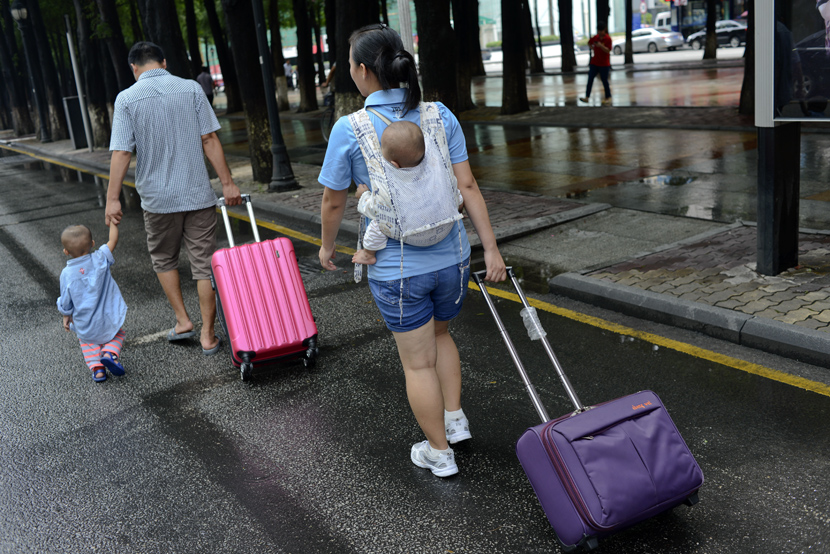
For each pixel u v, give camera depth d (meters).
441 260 2.93
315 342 4.57
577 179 9.95
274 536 3.00
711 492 3.00
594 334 4.78
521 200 8.62
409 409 4.02
